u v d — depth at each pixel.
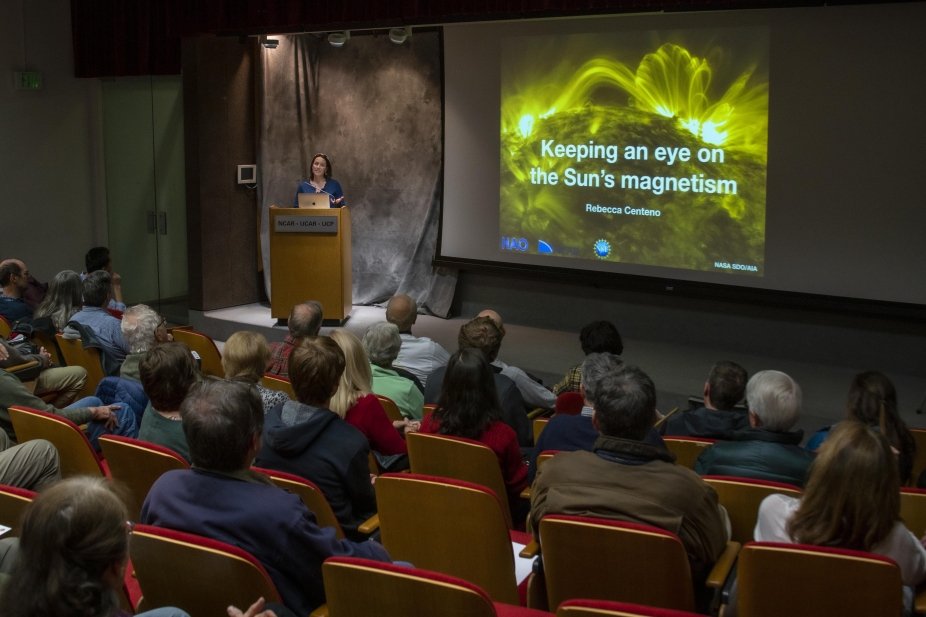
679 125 7.23
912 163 6.25
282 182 9.21
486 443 3.18
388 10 7.36
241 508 2.06
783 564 2.03
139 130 9.72
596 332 4.53
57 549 1.38
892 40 6.20
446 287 8.78
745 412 3.75
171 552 2.00
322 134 9.24
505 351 7.39
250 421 2.11
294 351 2.83
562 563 2.25
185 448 3.01
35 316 5.73
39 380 4.75
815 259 6.76
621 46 7.42
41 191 9.68
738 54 6.86
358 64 8.95
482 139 8.31
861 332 6.75
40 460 2.97
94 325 5.04
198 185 8.70
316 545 2.07
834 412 5.68
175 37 8.83
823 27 6.46
